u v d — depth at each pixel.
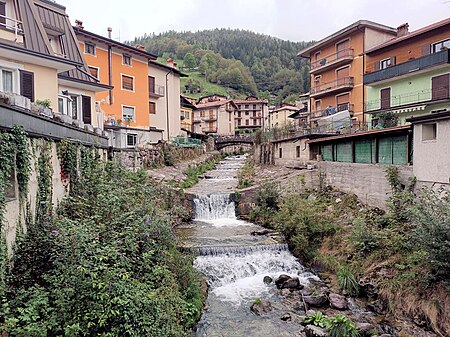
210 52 139.25
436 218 10.42
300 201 18.69
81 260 7.37
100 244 8.57
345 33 34.53
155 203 14.58
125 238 9.35
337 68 36.62
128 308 7.16
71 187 12.40
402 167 16.31
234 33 176.88
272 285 13.75
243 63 146.88
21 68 14.68
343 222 16.97
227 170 37.34
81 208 11.04
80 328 6.63
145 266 9.37
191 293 11.32
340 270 13.45
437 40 26.84
